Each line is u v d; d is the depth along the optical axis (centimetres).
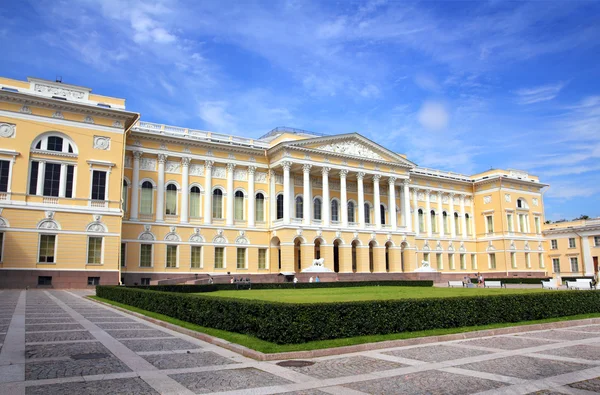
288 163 6325
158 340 1622
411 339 1622
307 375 1145
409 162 7475
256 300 1716
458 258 8731
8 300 3161
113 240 4938
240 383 1058
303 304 1531
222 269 6138
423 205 8469
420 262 8188
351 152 6925
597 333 1947
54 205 4706
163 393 963
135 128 5778
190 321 2034
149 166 5822
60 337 1614
